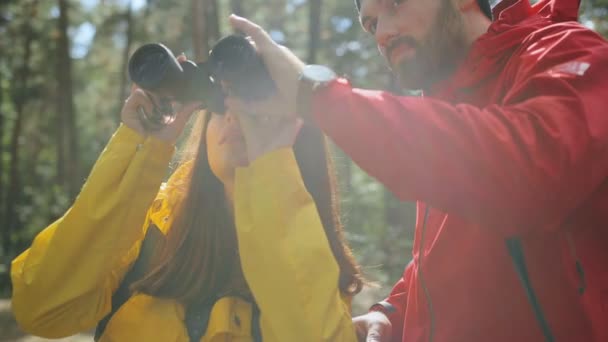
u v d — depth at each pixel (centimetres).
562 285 158
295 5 2336
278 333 167
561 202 135
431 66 174
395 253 1127
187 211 208
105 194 180
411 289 203
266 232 165
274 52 154
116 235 181
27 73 2541
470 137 134
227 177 197
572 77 143
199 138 212
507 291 167
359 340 216
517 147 133
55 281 181
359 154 140
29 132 3173
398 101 140
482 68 170
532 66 154
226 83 160
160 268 202
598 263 155
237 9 1259
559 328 159
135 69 166
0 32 2458
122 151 182
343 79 148
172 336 195
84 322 192
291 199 168
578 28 158
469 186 133
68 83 2355
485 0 183
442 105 139
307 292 166
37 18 2491
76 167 2316
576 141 134
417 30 171
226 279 207
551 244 158
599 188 152
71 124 2342
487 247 169
